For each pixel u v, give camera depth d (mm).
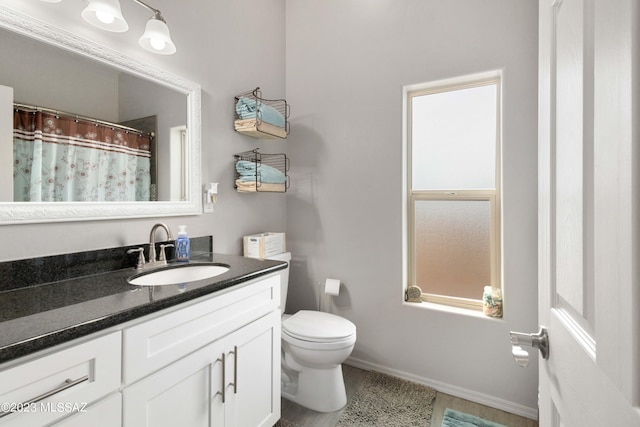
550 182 653
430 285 2092
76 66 1246
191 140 1691
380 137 2107
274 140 2340
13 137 1080
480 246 1939
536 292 1671
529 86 1675
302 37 2406
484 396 1801
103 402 819
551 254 649
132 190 1438
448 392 1896
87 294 1013
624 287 349
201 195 1755
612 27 371
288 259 2209
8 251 1071
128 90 1419
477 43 1807
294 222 2436
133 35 1439
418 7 1979
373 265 2139
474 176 1954
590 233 469
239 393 1269
